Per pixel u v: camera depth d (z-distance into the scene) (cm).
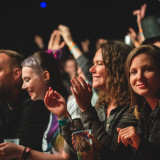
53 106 235
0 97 303
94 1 588
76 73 455
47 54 286
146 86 187
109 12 585
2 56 306
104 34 582
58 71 289
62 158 242
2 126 297
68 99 279
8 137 296
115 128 224
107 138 214
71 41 396
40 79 280
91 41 575
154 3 455
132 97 208
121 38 575
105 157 205
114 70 239
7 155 236
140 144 175
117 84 239
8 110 297
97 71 245
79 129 231
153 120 198
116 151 209
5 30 601
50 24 604
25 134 279
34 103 288
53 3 601
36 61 280
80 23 596
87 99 222
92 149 195
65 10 602
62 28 405
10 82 303
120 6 572
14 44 604
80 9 599
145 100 207
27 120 284
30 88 282
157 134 189
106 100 252
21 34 602
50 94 233
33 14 608
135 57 190
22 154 236
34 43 603
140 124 206
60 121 233
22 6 603
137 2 555
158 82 187
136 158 181
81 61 371
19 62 310
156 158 174
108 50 243
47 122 285
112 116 237
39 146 279
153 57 187
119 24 578
